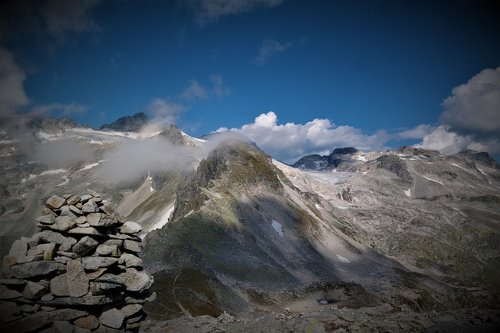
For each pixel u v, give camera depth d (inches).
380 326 1334.9
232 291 3937.0
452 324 1350.9
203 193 7096.5
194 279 3769.7
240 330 1396.4
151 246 4648.1
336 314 1553.9
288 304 4227.4
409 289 6968.5
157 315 2755.9
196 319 1590.8
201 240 5054.1
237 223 6254.9
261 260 5329.7
